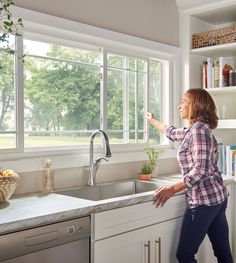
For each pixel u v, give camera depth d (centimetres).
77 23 241
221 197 220
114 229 192
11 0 195
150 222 214
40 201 189
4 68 214
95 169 244
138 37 285
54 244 164
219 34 304
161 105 327
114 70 283
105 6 261
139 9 287
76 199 196
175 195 234
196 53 327
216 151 219
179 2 316
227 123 309
